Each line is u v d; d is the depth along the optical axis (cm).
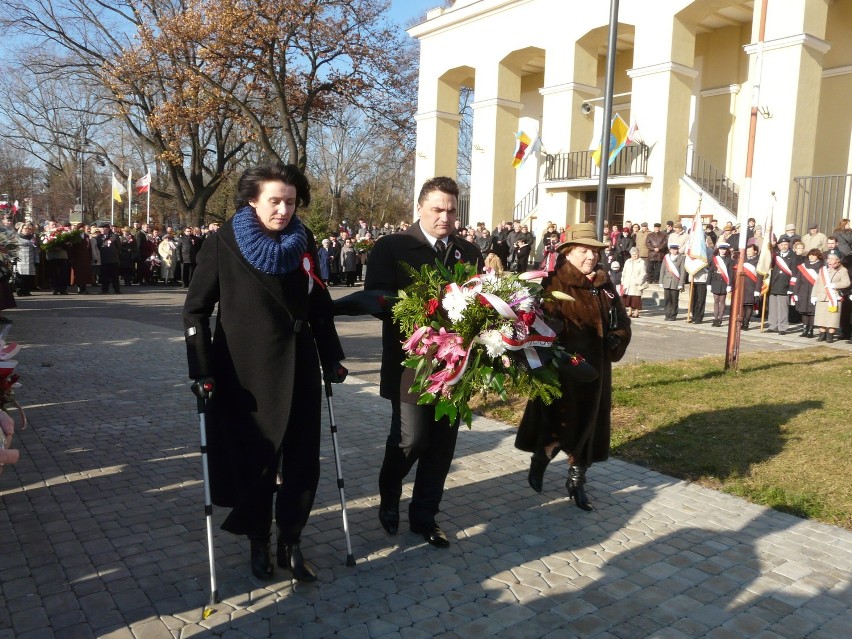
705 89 2247
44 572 344
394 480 393
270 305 327
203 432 323
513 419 654
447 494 468
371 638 297
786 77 1770
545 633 306
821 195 1762
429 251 379
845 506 455
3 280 821
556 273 434
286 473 339
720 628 314
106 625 299
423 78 2783
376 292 367
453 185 375
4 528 392
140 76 2978
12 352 322
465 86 2948
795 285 1384
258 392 324
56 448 532
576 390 425
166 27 2734
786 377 880
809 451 564
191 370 319
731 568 371
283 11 2525
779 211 1802
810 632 313
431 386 337
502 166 2583
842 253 1470
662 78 2009
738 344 902
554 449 445
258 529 336
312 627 303
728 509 454
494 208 2586
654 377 859
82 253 1861
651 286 1914
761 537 411
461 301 329
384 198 5019
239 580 341
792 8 1750
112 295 1852
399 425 380
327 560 366
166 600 321
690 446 576
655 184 2036
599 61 2598
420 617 314
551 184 2305
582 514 439
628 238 1902
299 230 334
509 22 2450
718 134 2230
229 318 326
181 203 3456
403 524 414
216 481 337
